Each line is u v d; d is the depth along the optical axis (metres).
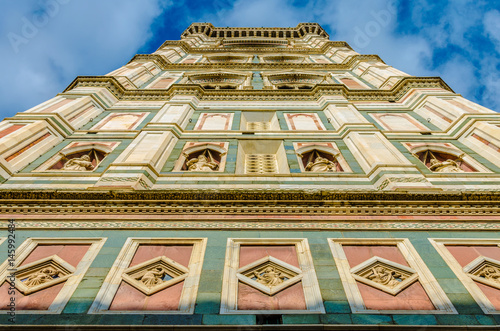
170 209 6.49
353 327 3.82
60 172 8.77
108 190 6.64
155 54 26.17
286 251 5.61
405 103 15.59
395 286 4.82
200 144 10.82
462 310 4.24
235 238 5.82
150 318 4.10
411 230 6.03
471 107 12.67
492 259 5.30
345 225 6.18
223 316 4.14
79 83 16.23
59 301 4.39
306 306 4.41
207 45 39.44
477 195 6.59
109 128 12.46
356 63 24.81
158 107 15.02
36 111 11.91
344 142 10.95
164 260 5.33
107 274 4.94
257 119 14.21
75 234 5.86
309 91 16.52
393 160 8.81
